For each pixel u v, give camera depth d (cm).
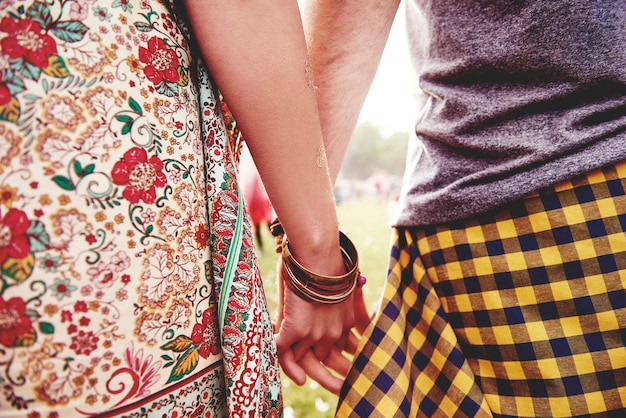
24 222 55
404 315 108
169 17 70
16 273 55
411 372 105
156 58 66
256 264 81
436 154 101
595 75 87
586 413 90
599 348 90
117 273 59
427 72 102
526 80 91
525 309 94
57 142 57
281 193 83
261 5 71
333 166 126
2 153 55
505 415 96
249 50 71
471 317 99
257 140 78
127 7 64
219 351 73
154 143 64
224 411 75
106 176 59
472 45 93
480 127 95
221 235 72
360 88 120
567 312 92
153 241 63
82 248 57
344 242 105
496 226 96
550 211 91
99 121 59
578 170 88
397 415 99
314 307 100
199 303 69
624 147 87
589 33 86
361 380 102
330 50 113
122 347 60
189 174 69
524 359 94
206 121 75
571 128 89
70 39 58
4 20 57
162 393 64
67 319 57
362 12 109
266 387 80
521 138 91
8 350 55
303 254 92
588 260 90
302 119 78
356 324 127
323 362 118
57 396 57
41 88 56
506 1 90
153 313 62
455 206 97
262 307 80
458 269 100
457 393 99
